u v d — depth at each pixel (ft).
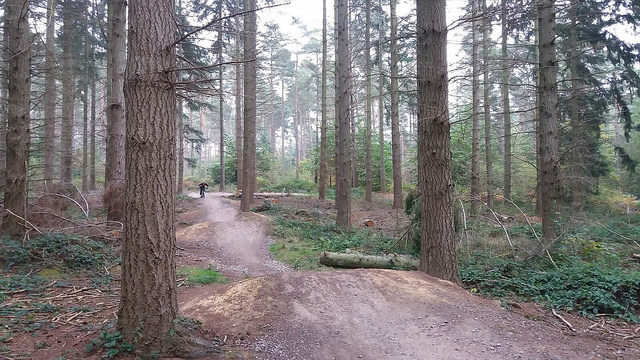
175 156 13.29
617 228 41.39
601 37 43.62
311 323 16.69
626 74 45.44
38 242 26.32
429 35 22.79
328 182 117.50
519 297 23.24
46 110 50.62
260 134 151.53
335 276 20.75
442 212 22.80
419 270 23.70
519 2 29.22
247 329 15.80
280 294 18.53
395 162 66.95
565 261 28.58
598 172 49.34
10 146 27.58
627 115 46.44
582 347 16.16
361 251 35.27
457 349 15.37
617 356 15.43
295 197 85.87
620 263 28.66
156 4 12.78
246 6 54.60
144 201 12.46
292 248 37.91
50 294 20.25
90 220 37.19
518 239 34.65
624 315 20.45
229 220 52.16
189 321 14.93
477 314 18.28
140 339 12.27
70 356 12.31
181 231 45.78
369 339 16.17
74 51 69.46
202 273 27.53
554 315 20.39
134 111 12.51
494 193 60.54
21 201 27.66
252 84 62.59
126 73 12.76
